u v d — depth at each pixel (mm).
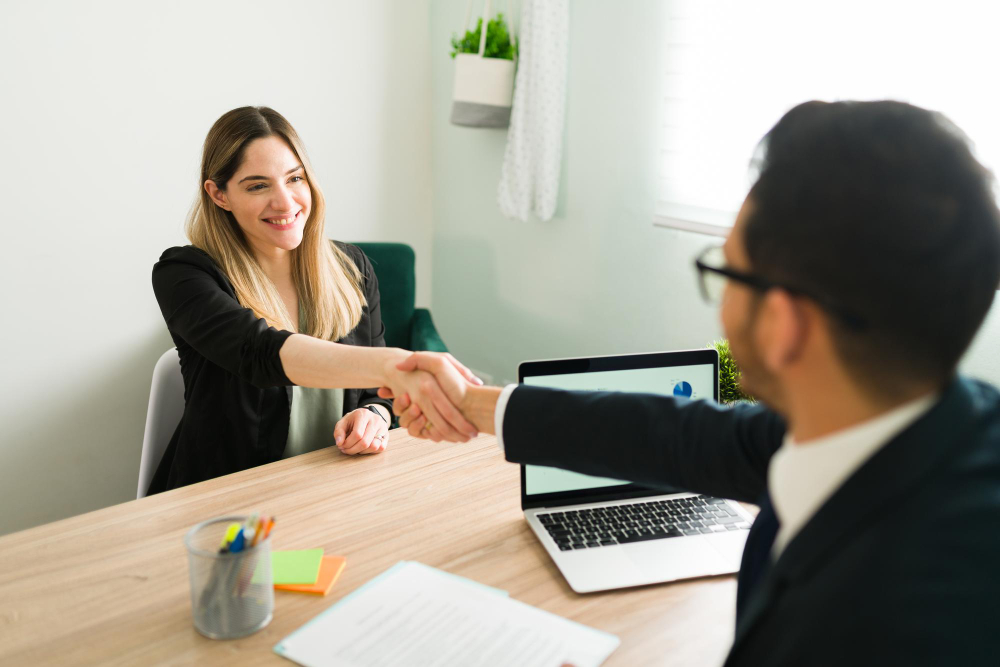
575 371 1048
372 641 739
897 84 1571
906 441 401
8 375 2049
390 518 993
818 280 396
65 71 1990
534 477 1005
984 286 386
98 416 2223
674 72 1970
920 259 375
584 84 2223
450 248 2865
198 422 1424
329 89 2510
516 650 725
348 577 857
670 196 2047
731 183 1898
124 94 2098
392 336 2355
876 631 359
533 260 2527
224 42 2248
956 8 1471
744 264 445
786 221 405
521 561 894
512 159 2250
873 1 1582
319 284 1597
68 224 2072
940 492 385
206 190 1479
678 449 739
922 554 365
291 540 935
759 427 700
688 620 784
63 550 913
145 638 753
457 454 1197
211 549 782
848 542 401
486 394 927
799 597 406
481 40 2232
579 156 2289
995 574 356
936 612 349
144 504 1028
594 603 811
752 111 1826
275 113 1495
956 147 389
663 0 1972
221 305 1342
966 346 397
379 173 2717
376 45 2588
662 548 908
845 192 387
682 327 2111
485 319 2779
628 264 2221
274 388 1449
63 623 775
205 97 2246
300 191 1494
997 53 1431
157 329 2285
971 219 380
